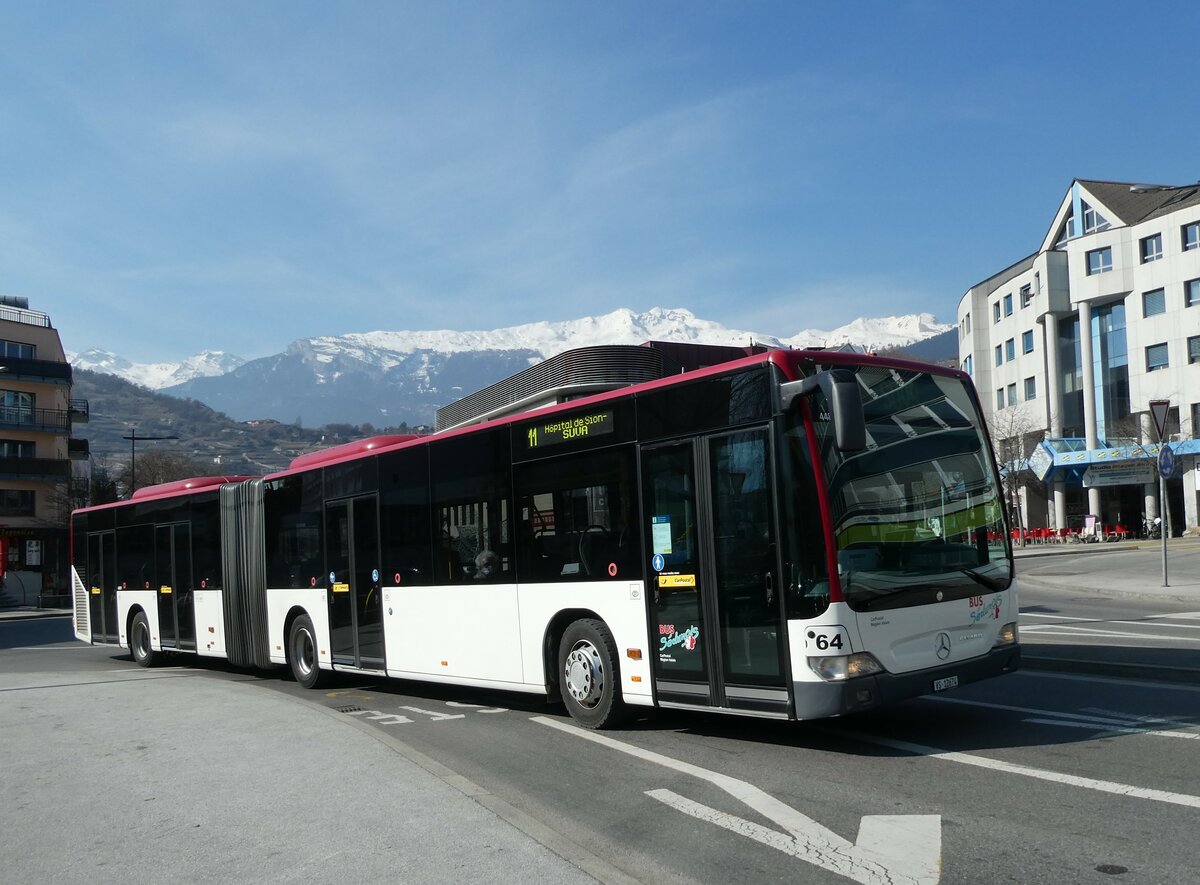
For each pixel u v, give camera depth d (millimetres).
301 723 9906
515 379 35656
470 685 10836
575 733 9195
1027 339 66625
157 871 5473
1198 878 4691
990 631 8273
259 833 6078
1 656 23000
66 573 64812
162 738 9539
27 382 65375
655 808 6457
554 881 4922
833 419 7129
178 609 17750
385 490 12453
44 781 7902
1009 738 7855
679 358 32844
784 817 6090
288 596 14539
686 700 8273
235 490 16188
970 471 8555
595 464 9289
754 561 7742
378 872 5195
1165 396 53875
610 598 9055
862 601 7395
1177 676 9891
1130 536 55500
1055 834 5438
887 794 6469
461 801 6512
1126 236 55812
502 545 10406
